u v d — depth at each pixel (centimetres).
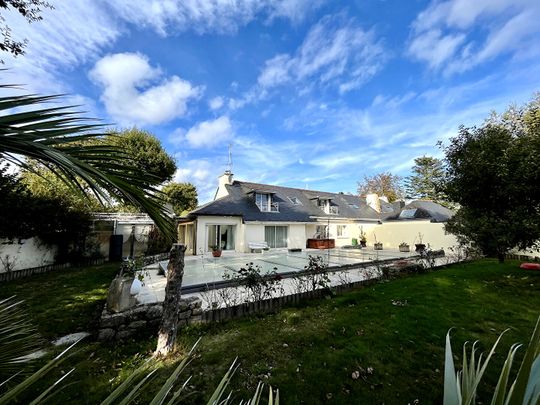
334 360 332
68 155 99
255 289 535
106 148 115
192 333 404
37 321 454
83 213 1113
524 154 566
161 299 590
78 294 627
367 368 316
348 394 274
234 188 1916
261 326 431
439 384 290
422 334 400
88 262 1152
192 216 1515
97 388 277
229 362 327
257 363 325
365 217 2286
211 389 279
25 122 89
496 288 653
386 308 509
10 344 184
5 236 826
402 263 898
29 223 890
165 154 1958
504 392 67
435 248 1638
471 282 716
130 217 1414
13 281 786
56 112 97
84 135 104
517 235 574
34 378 64
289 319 458
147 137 1922
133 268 616
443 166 777
